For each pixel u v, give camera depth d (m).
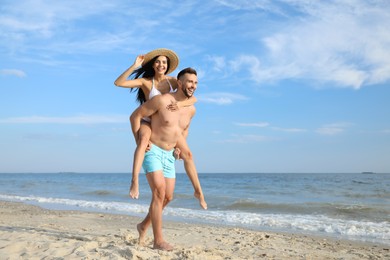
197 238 7.37
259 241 7.44
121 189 29.89
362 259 6.23
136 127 4.82
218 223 10.88
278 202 17.06
